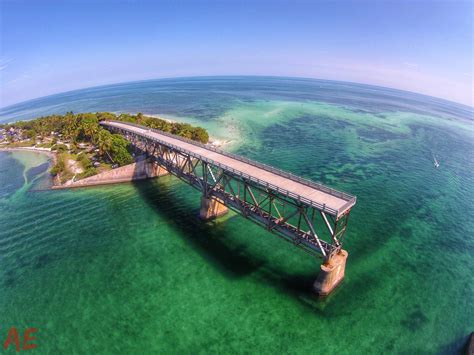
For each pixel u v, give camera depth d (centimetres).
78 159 8106
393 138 12312
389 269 4125
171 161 6234
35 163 8994
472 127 17162
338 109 19638
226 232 4938
